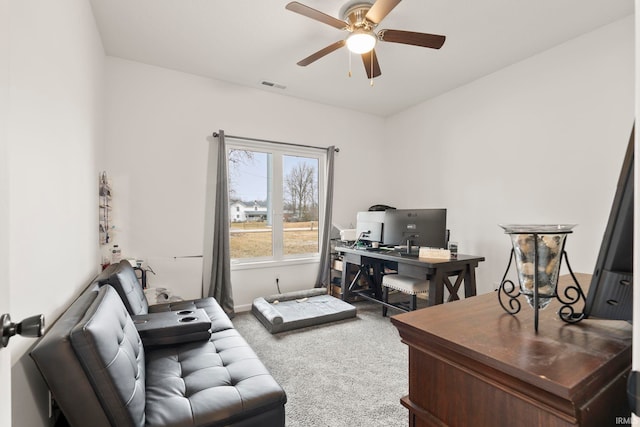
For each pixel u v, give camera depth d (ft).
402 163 15.58
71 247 5.67
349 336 9.75
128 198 10.60
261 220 13.47
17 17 3.56
